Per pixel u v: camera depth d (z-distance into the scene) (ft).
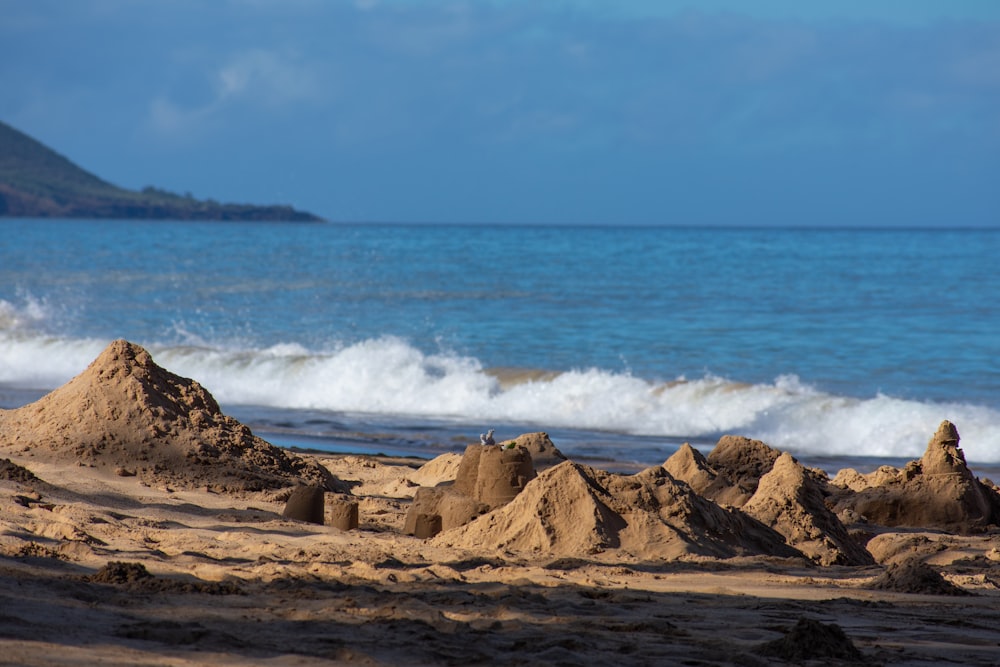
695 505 181.06
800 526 192.75
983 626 126.11
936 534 221.46
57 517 176.96
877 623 126.62
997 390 433.48
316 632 107.14
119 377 250.78
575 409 418.51
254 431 373.40
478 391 439.22
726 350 532.32
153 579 128.26
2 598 112.47
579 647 106.11
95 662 91.15
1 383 481.46
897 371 475.72
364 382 455.22
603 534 173.88
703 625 122.31
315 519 204.85
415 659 98.99
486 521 182.19
